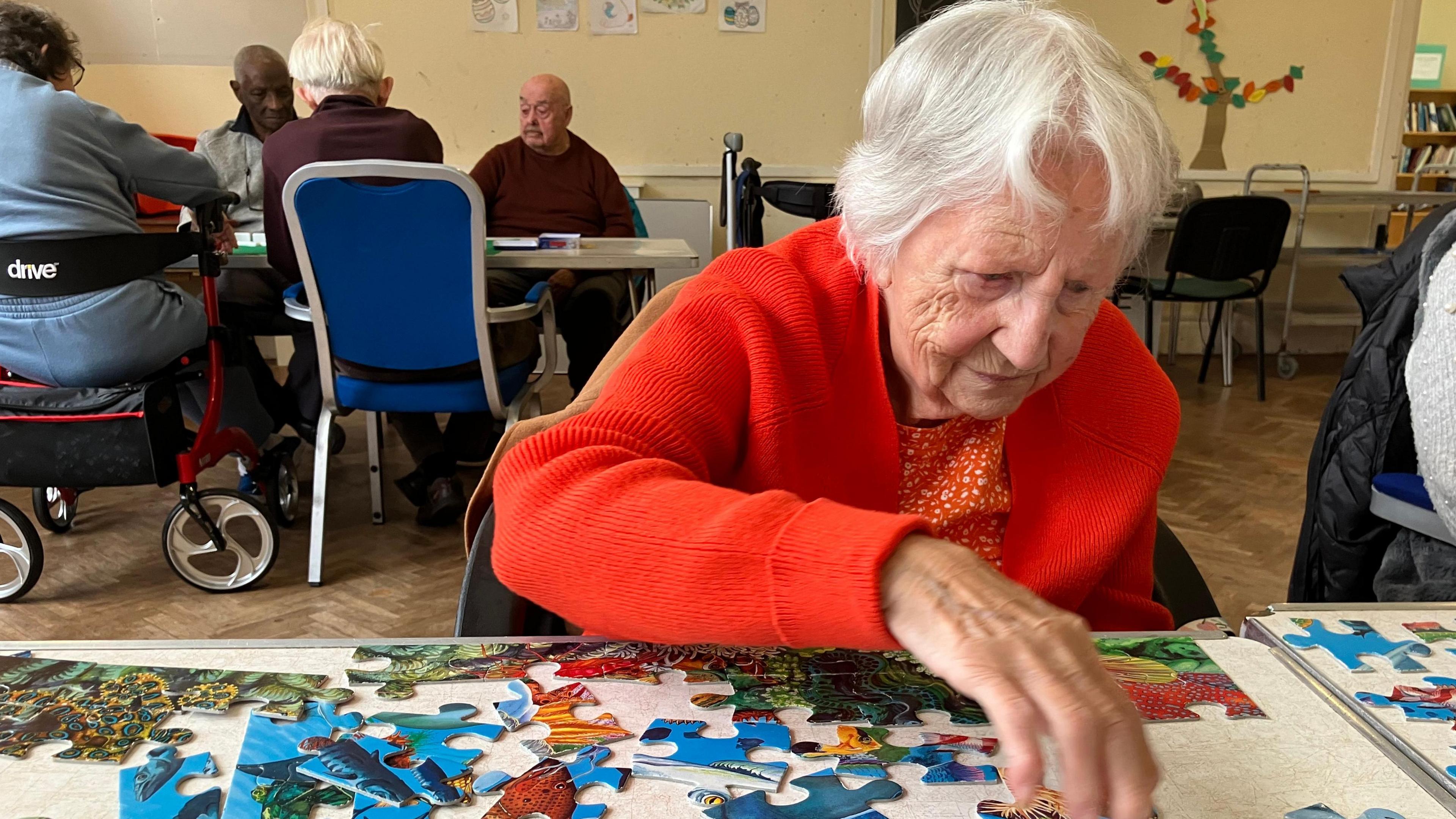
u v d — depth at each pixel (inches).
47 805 19.8
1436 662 26.5
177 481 88.2
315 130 98.5
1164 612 38.2
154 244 84.2
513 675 25.1
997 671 18.0
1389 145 200.4
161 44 173.6
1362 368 57.3
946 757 22.0
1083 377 36.5
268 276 118.6
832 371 34.1
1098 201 24.8
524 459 26.4
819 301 34.2
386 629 85.0
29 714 22.7
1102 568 36.3
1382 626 28.5
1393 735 23.2
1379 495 56.1
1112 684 18.1
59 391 82.2
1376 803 21.0
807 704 24.1
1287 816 20.6
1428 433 48.4
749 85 185.5
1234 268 161.2
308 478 123.5
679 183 189.5
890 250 28.8
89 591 91.4
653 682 24.9
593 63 181.6
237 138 141.3
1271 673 26.0
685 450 28.8
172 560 90.0
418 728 22.6
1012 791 17.6
